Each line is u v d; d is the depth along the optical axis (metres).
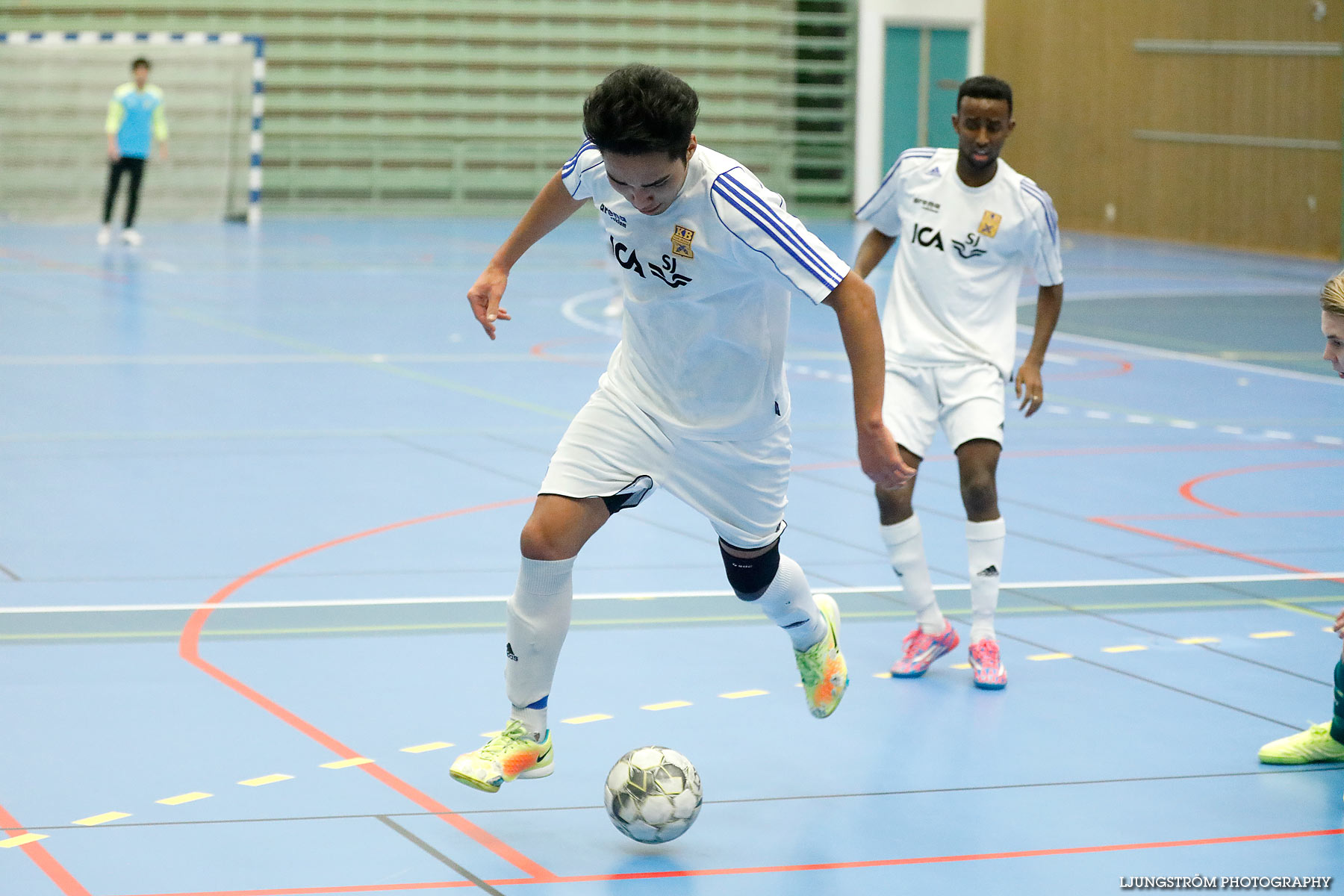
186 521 7.41
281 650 5.52
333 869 3.73
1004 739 4.78
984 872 3.80
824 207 31.94
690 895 3.64
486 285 4.34
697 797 3.90
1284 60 25.86
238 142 28.33
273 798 4.16
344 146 29.69
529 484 8.42
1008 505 8.17
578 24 30.33
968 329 5.59
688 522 7.71
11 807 4.05
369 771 4.38
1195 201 28.09
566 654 5.54
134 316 15.35
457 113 30.17
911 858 3.88
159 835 3.90
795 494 8.31
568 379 12.23
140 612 5.93
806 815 4.15
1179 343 15.23
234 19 29.05
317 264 20.98
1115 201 30.17
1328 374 13.35
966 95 5.46
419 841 3.92
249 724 4.75
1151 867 3.84
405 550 6.97
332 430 9.89
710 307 3.90
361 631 5.76
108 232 23.17
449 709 4.92
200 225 27.00
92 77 28.14
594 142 3.51
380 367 12.63
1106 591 6.54
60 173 28.42
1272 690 5.29
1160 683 5.36
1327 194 25.23
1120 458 9.56
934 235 5.61
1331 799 4.32
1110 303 18.77
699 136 31.11
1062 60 31.12
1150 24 28.75
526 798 4.23
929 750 4.68
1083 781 4.43
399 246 23.83
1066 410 11.37
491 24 29.95
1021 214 5.52
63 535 7.09
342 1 29.30
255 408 10.62
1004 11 32.41
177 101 28.20
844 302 3.70
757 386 4.06
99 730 4.66
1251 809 4.23
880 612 6.23
